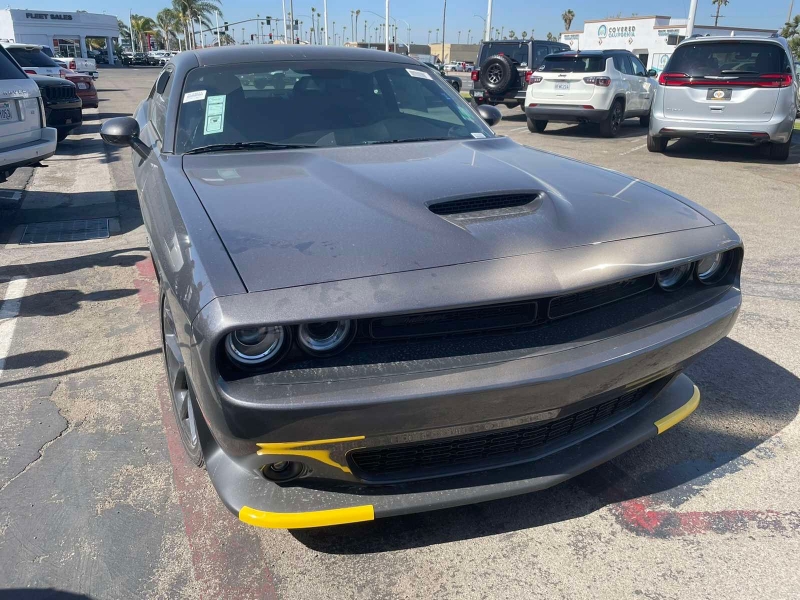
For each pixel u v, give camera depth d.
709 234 2.21
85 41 54.53
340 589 1.92
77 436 2.66
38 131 6.43
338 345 1.70
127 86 26.28
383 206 2.07
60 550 2.05
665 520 2.18
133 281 4.45
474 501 1.91
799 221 5.80
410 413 1.68
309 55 3.39
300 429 1.64
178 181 2.42
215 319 1.58
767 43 8.16
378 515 1.85
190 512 2.23
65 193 7.22
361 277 1.71
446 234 1.91
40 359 3.32
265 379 1.64
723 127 8.48
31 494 2.31
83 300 4.11
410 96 3.37
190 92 3.06
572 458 2.06
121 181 7.84
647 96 12.77
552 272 1.84
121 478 2.40
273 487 1.89
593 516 2.21
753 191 6.95
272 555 2.04
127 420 2.77
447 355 1.77
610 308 2.04
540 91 11.60
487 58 15.52
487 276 1.78
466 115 3.43
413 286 1.71
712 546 2.07
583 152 9.59
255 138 2.88
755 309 3.87
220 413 1.64
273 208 2.07
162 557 2.03
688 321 2.06
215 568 1.99
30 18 50.66
